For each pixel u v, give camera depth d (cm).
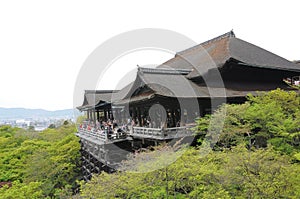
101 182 1170
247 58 2553
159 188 1074
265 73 2698
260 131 1529
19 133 4484
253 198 911
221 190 959
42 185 2334
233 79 2503
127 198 1080
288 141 1419
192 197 1040
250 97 1816
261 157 995
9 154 2845
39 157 2628
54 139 4053
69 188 2412
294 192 891
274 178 923
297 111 1501
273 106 1513
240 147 1119
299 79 2958
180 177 1052
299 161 1230
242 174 978
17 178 2491
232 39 2989
